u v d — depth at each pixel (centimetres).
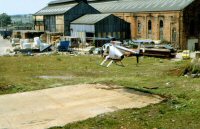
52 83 2016
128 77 2356
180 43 5600
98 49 5006
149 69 3098
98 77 2567
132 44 5391
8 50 5806
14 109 1220
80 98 1342
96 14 6850
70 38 6106
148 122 1072
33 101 1323
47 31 8025
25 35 7856
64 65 3500
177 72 2447
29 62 3825
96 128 1025
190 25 5625
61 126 1038
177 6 5678
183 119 1102
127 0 7719
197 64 2269
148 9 6288
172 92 1512
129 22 6662
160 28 6031
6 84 1973
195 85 1703
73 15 7131
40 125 1048
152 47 4759
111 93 1415
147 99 1316
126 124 1053
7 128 1024
